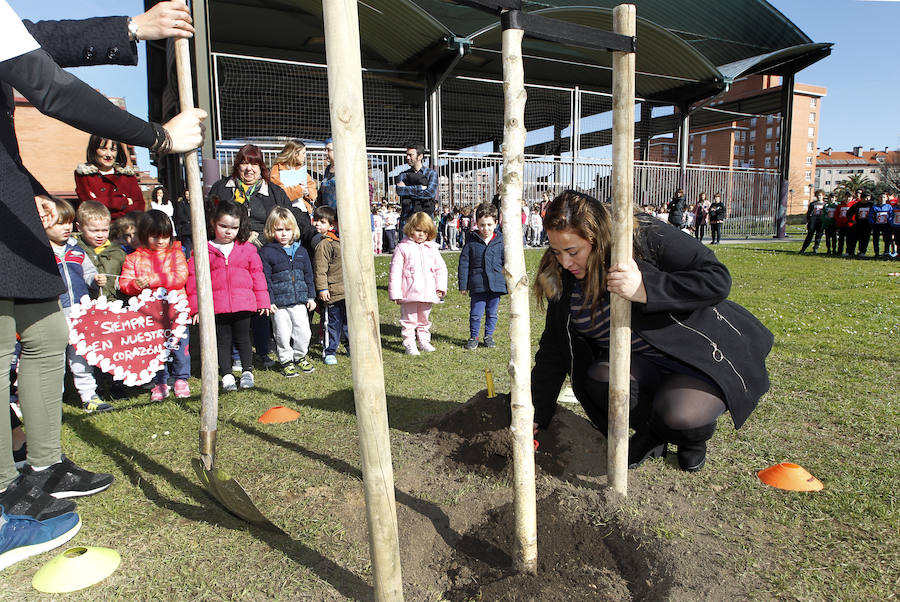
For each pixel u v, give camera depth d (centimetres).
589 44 179
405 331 506
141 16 206
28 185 202
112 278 433
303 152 596
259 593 179
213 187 484
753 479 249
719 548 196
